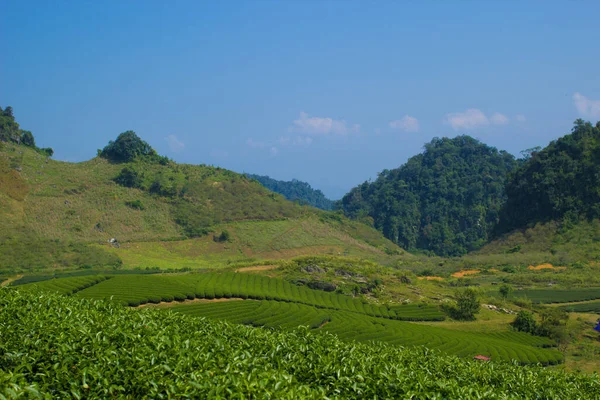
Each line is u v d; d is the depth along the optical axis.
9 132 164.38
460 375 27.02
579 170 146.12
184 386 16.52
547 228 142.00
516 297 92.88
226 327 28.14
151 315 29.17
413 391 19.36
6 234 110.12
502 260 129.00
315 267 95.06
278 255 139.75
